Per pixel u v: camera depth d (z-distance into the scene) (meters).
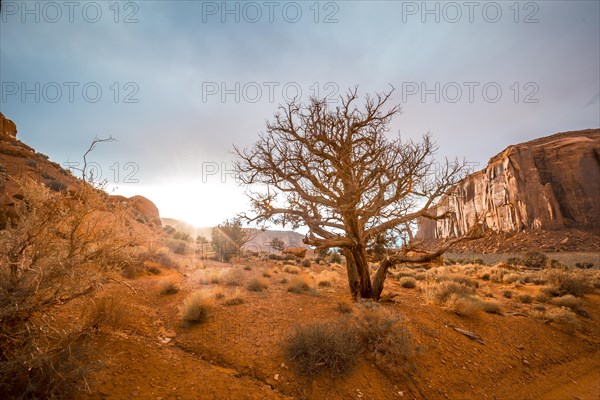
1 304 3.16
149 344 5.32
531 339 8.35
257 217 10.78
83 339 4.55
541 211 94.00
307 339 5.40
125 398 3.78
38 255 3.50
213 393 4.30
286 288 11.38
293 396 4.64
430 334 7.15
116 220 4.16
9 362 3.01
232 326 6.71
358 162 9.71
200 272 13.30
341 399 4.68
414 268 25.61
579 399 5.88
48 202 3.72
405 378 5.43
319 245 9.30
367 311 6.80
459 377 5.91
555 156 105.19
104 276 4.08
